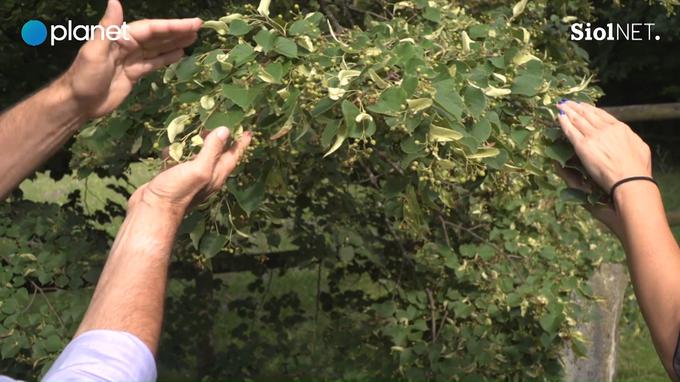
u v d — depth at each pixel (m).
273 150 1.77
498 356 2.98
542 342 2.91
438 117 1.55
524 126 1.65
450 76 1.61
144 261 0.93
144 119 2.24
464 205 2.99
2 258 2.72
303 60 1.65
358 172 3.16
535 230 3.05
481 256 2.93
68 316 2.63
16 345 2.60
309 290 4.77
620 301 3.92
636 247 1.23
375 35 1.95
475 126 1.57
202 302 3.54
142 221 0.97
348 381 3.55
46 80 3.22
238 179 1.74
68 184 5.86
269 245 3.16
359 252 3.18
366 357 3.27
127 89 1.33
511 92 1.70
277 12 2.64
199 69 1.64
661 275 1.19
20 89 3.21
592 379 3.80
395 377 3.20
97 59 1.27
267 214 2.11
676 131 8.25
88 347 0.85
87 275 2.72
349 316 3.38
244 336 3.62
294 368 3.68
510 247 2.95
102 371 0.84
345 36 1.95
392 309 3.06
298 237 3.33
